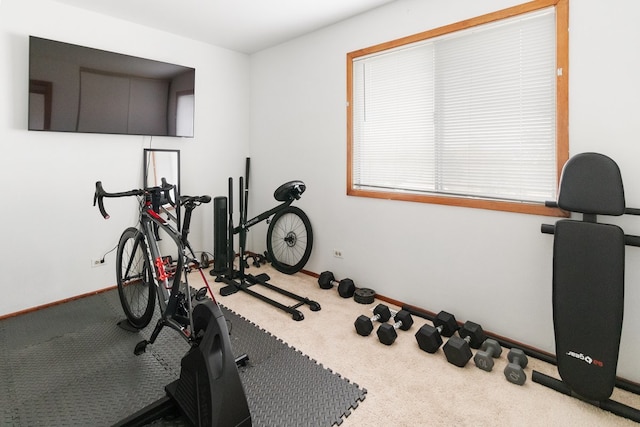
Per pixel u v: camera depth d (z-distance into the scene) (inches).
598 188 65.6
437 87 101.0
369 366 79.1
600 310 65.0
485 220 91.7
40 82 102.6
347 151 123.5
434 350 84.4
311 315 105.4
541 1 79.0
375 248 118.4
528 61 83.9
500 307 90.5
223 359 55.2
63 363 79.8
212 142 152.3
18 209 104.0
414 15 102.1
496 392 70.1
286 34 134.6
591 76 73.4
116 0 106.4
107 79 115.7
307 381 73.5
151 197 87.3
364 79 118.7
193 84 138.1
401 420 62.5
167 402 64.0
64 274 114.0
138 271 96.0
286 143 147.4
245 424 55.8
